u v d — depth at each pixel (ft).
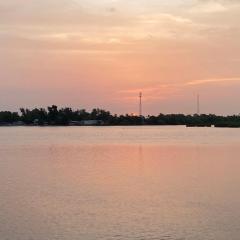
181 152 281.54
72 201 115.14
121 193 126.62
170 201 114.42
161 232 86.43
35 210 104.58
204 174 168.04
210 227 89.40
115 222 93.71
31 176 165.48
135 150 309.83
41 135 641.40
